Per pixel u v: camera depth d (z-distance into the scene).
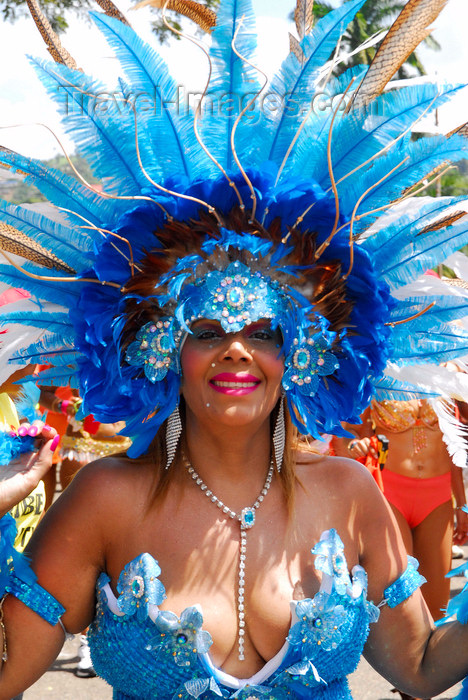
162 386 1.60
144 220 1.55
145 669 1.52
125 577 1.55
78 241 1.58
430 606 3.40
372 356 1.63
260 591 1.59
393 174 1.55
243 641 1.57
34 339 1.67
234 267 1.53
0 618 1.56
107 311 1.57
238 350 1.51
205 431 1.64
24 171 1.53
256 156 1.59
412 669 1.77
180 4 1.64
